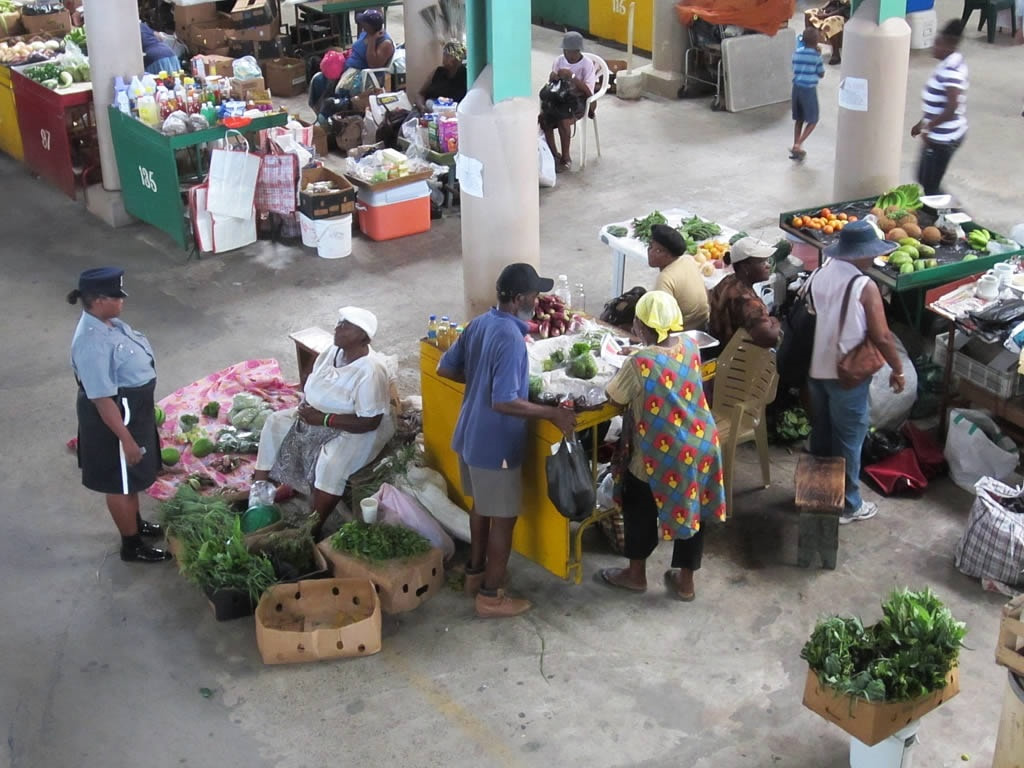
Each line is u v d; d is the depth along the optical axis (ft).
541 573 20.62
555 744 17.04
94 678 18.45
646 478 18.57
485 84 21.39
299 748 17.07
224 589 19.25
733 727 17.31
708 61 45.57
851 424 21.02
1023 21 51.24
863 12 28.53
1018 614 14.80
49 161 37.88
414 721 17.52
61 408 26.08
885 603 16.48
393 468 21.39
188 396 25.80
